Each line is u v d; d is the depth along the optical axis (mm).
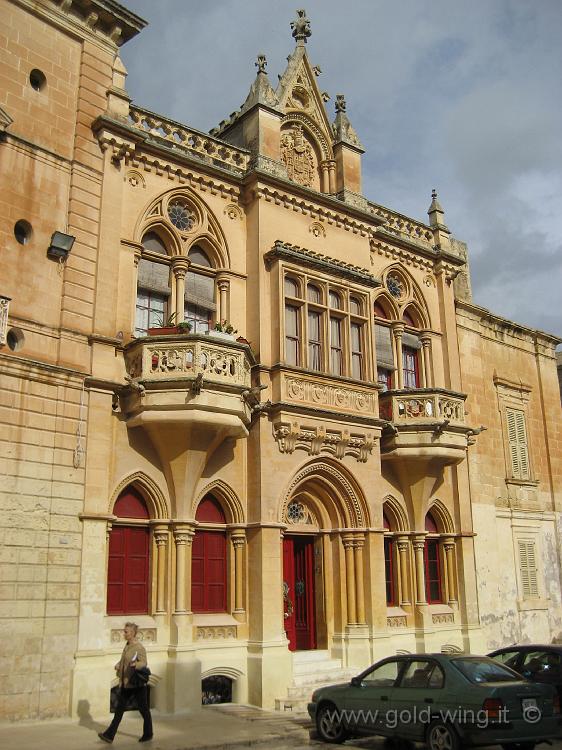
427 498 22969
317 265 20969
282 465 19203
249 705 17422
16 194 16328
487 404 27156
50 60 17672
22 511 14969
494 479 26453
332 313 21547
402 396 22469
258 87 21844
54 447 15719
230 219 20641
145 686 13203
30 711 14320
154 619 16891
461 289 27438
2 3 16969
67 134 17609
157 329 17734
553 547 28516
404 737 12539
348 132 23953
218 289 20109
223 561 18703
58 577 15227
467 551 24078
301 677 18438
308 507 21000
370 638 20062
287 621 20188
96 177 17906
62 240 16531
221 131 23125
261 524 18391
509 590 25734
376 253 24484
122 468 16969
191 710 16391
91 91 18281
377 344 24109
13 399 15273
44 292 16375
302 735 14188
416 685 12664
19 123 16734
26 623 14586
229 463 18797
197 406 16609
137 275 18609
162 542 17344
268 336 19906
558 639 27219
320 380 20344
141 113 19516
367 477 21031
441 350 25797
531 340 30453
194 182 20078
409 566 22500
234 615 18234
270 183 20859
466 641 23172
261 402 19125
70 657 15078
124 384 16969
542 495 28672
